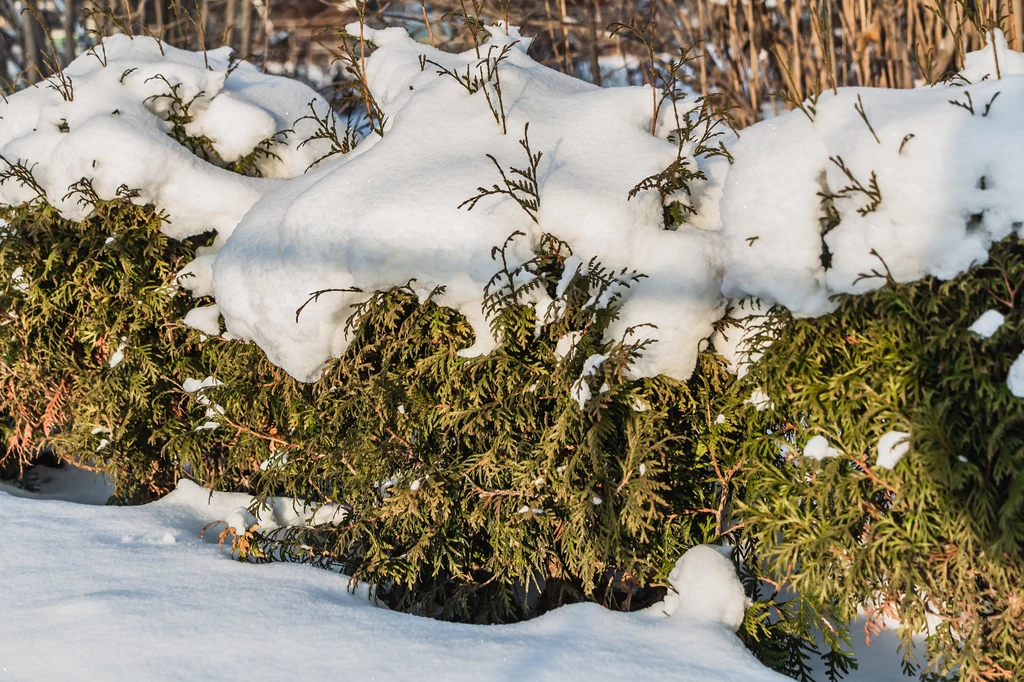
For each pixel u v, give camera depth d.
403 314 2.71
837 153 2.19
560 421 2.47
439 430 2.74
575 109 2.81
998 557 2.13
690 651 2.24
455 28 6.79
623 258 2.46
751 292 2.34
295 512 3.01
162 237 3.25
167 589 2.62
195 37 7.61
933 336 2.13
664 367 2.45
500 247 2.46
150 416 3.38
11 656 2.33
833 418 2.28
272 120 3.47
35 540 3.00
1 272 3.45
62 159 3.20
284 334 2.71
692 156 2.59
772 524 2.42
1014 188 1.99
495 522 2.67
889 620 2.94
